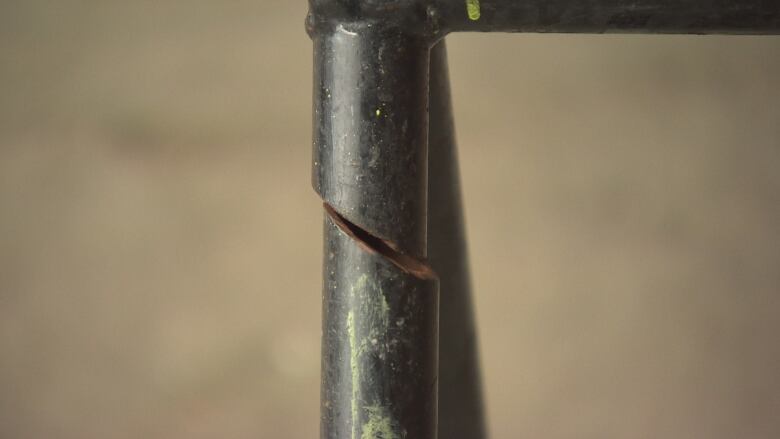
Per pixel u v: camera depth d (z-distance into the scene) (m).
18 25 1.06
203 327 1.09
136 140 1.06
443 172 0.88
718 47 1.04
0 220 1.09
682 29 0.81
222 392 1.10
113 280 1.09
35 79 1.06
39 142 1.07
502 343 1.06
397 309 0.81
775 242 1.05
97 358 1.10
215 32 1.05
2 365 1.11
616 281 1.05
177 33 1.05
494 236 1.05
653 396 1.06
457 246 0.89
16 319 1.10
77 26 1.06
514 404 1.07
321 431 0.83
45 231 1.09
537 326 1.06
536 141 1.05
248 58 1.05
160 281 1.08
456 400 0.90
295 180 1.06
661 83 1.04
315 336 1.07
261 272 1.07
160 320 1.09
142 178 1.07
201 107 1.06
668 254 1.05
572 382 1.06
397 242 0.81
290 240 1.06
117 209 1.08
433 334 0.82
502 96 1.04
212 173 1.06
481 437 0.91
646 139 1.04
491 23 0.81
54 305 1.10
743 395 1.06
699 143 1.04
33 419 1.12
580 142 1.04
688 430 1.06
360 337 0.81
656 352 1.06
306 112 1.05
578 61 1.04
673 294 1.05
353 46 0.81
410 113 0.81
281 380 1.09
